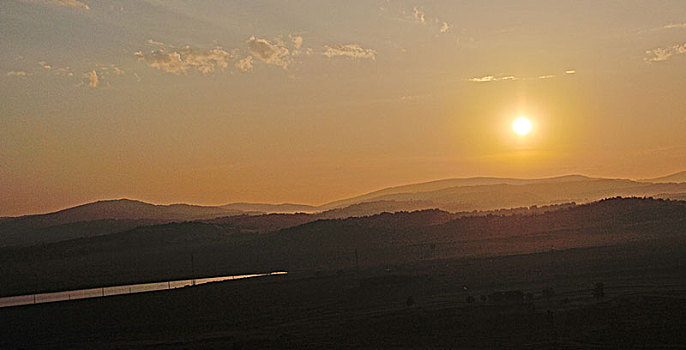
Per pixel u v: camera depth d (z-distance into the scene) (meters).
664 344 46.50
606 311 56.91
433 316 60.50
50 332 68.69
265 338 56.38
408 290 82.50
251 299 84.12
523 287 77.56
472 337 52.31
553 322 55.06
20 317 78.31
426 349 49.22
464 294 75.31
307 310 73.69
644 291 68.50
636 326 51.41
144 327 68.31
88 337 64.75
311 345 52.56
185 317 73.12
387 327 57.69
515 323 55.66
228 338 57.88
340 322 63.06
